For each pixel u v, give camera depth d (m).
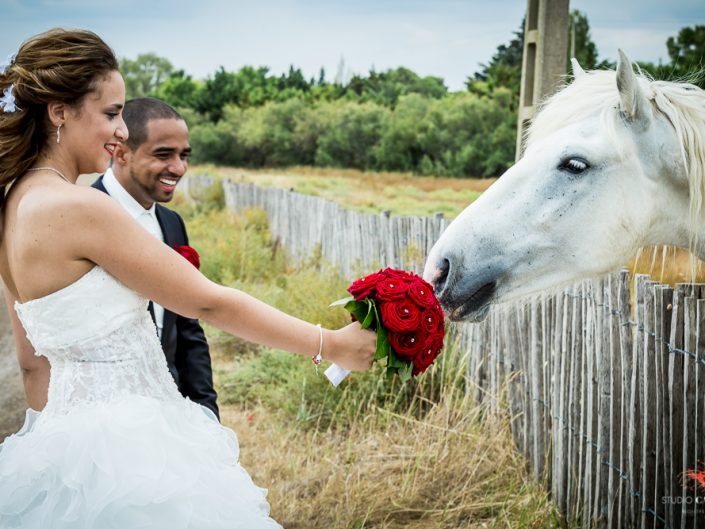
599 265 2.43
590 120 2.40
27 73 1.56
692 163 2.28
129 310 1.63
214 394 2.67
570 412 3.38
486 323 4.30
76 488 1.49
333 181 36.81
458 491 3.64
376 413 4.55
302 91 58.81
